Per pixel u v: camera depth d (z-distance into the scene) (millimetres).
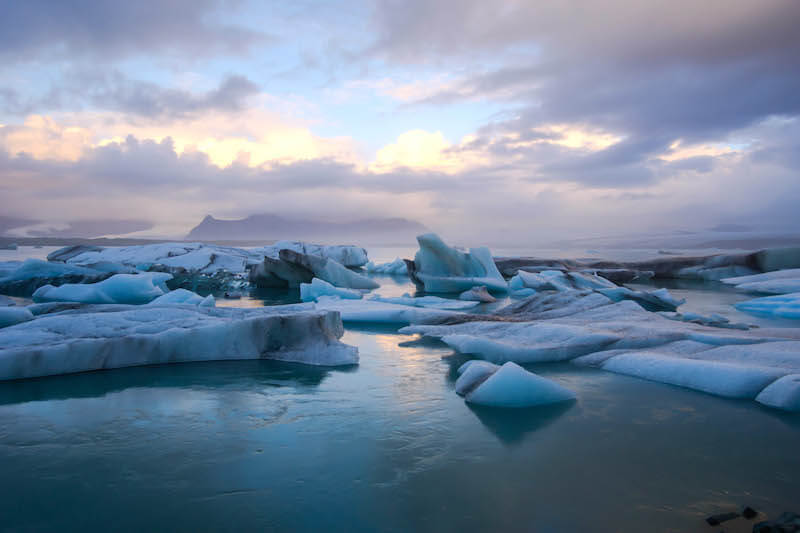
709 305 8641
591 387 3594
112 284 7992
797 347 3879
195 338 4355
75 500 1942
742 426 2797
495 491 2029
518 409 3094
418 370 4074
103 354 4031
